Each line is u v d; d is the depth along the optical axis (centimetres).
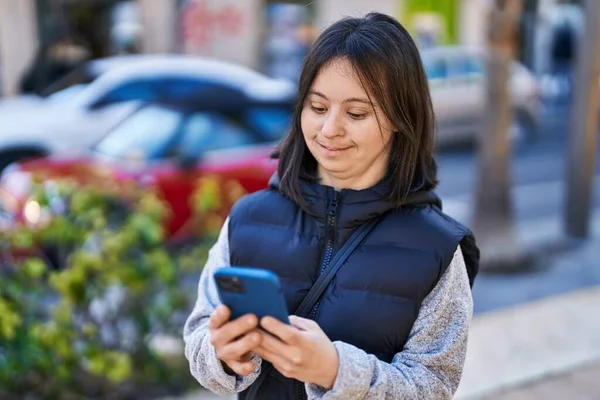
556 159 959
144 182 452
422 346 133
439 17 1351
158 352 325
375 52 130
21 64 1076
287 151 148
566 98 1400
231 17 1164
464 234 138
